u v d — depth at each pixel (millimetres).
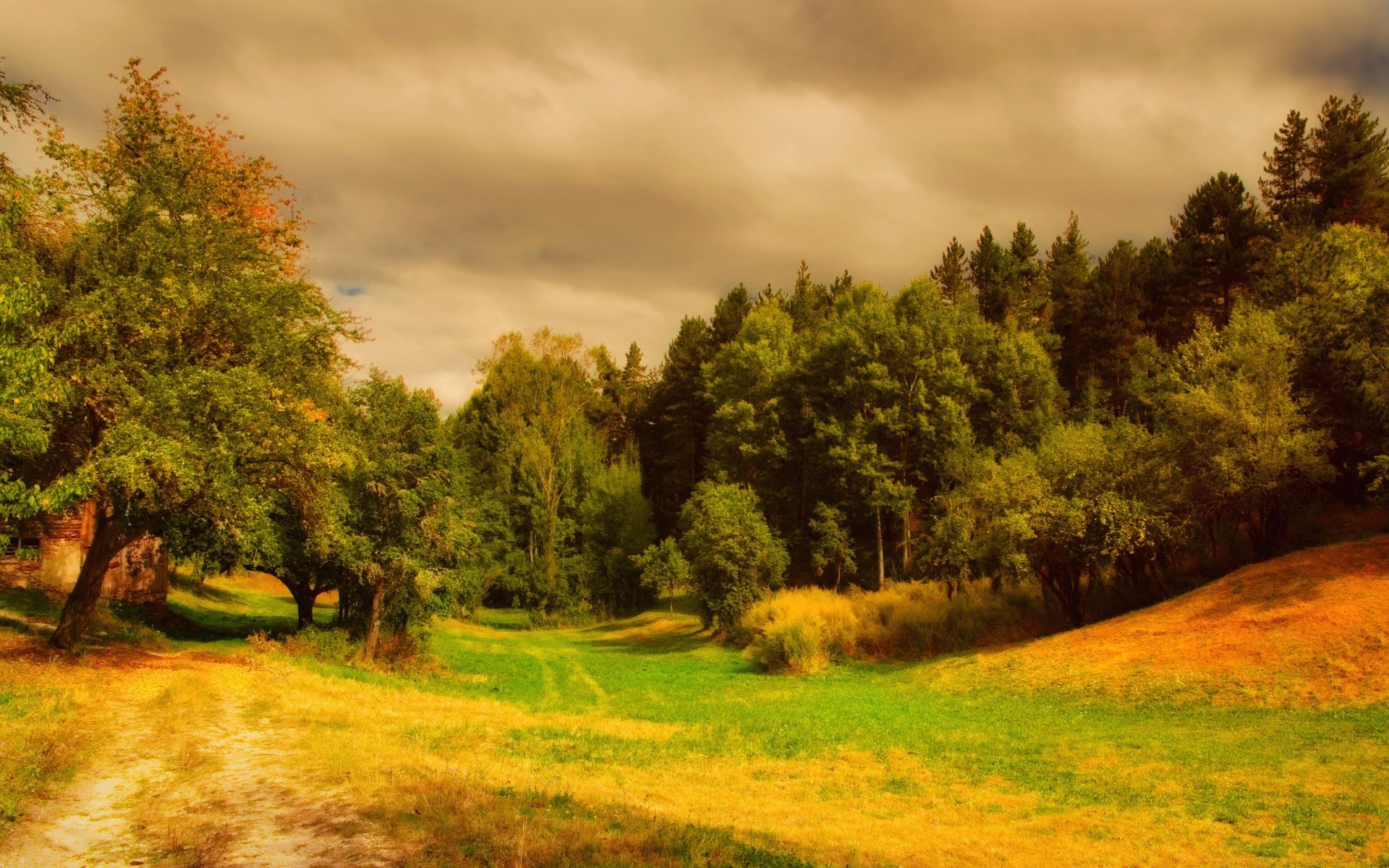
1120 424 40875
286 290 22922
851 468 54656
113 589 36406
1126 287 67875
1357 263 35719
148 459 17266
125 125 22062
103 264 19641
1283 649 23672
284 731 15922
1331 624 23766
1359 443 34469
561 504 75312
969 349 60625
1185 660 25438
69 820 9523
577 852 9109
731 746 20859
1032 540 35406
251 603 58719
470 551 39219
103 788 10953
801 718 25391
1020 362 58406
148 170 20672
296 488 23953
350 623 35562
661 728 23891
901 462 57094
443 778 12609
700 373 87625
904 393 57375
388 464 32750
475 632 62531
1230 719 20625
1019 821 13891
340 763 12945
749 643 46188
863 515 58188
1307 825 12594
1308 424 33156
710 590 50906
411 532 33375
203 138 29328
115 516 20234
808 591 48594
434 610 37531
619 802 12914
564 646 55750
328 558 32531
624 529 74062
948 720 24547
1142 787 15555
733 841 10938
